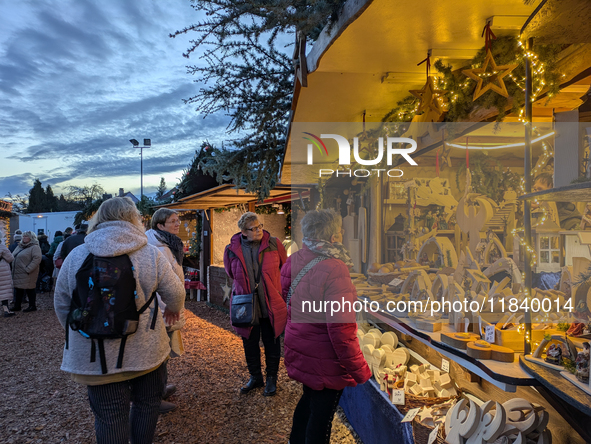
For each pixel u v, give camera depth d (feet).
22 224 80.74
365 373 6.56
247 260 12.07
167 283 6.82
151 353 6.56
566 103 7.34
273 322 11.90
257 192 18.62
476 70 5.88
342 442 9.49
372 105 9.71
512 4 5.00
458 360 5.77
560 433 5.45
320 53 6.59
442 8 5.07
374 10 5.05
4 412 11.48
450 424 6.21
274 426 10.25
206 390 12.65
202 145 23.82
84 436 9.99
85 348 6.17
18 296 27.35
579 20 4.35
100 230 6.57
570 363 4.41
